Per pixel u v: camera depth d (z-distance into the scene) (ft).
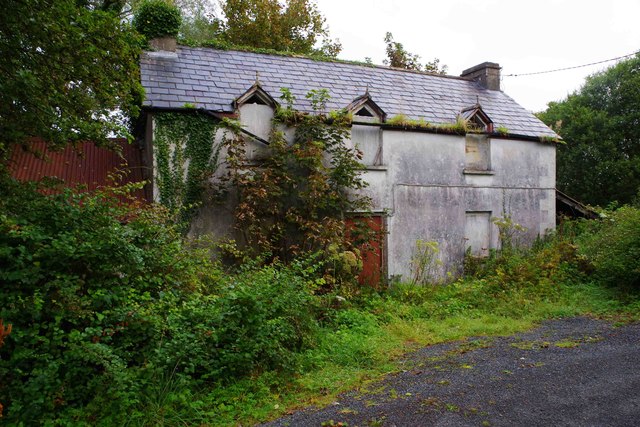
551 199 48.78
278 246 34.94
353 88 44.29
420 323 28.71
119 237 19.60
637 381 17.74
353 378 19.49
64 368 15.93
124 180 37.60
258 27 76.07
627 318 28.25
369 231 36.60
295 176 35.35
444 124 43.11
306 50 82.79
